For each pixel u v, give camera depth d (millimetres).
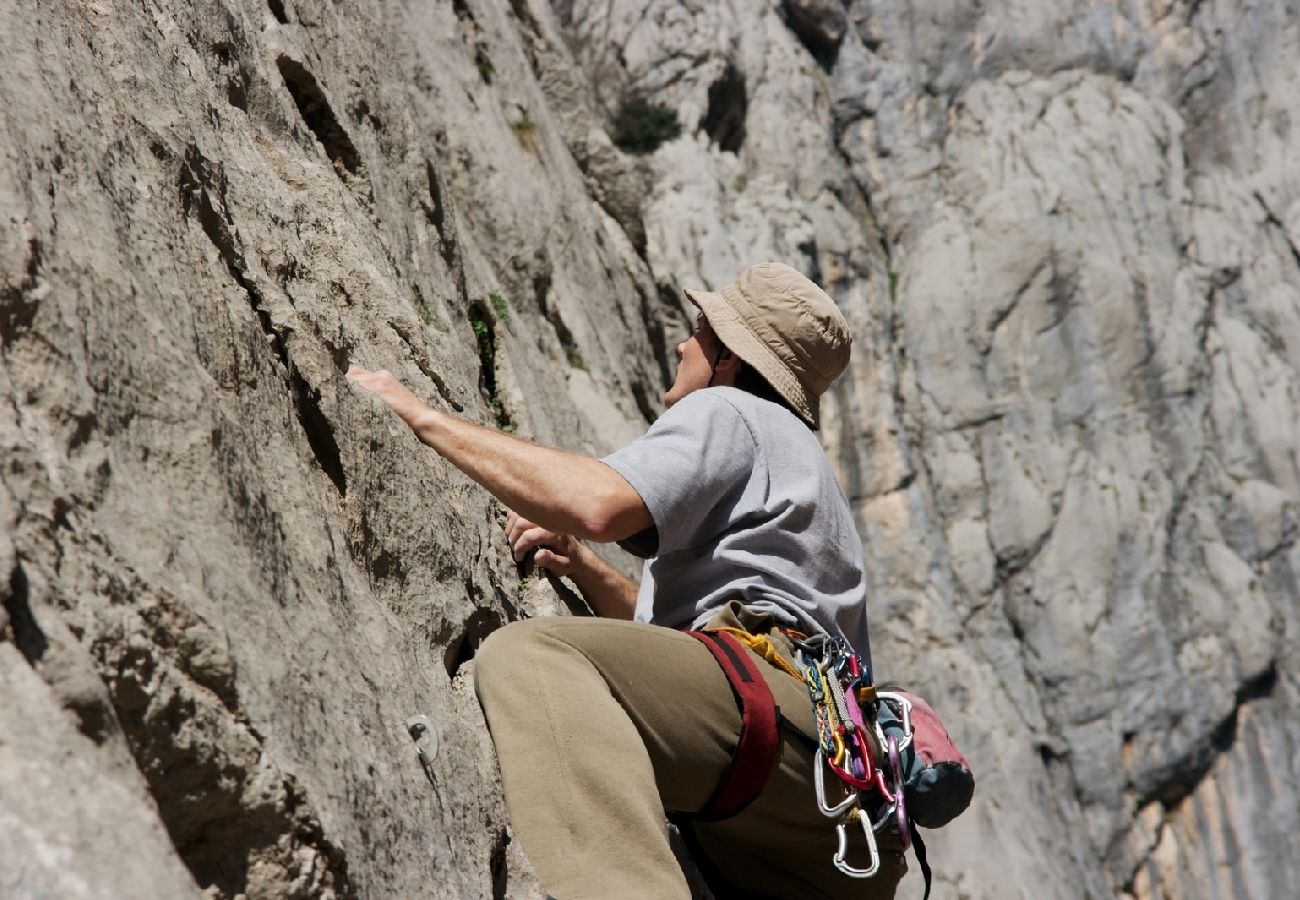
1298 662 22422
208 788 1233
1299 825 21547
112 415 1348
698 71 24422
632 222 11430
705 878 2352
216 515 1458
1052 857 20328
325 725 1463
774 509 2156
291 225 2594
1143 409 23812
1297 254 25375
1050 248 24625
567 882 1668
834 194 25359
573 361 6887
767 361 2365
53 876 872
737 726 1929
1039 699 22484
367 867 1410
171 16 2459
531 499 2096
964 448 23922
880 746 2080
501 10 9734
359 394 2180
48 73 1593
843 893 2209
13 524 1084
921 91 26719
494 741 1826
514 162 7223
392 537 2133
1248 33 26469
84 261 1417
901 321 24891
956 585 23094
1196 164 26016
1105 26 26766
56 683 1015
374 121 4109
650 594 2246
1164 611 22484
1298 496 23438
